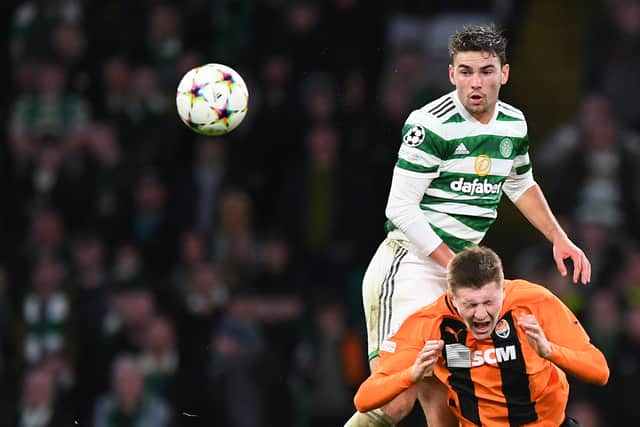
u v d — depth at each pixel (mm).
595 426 39938
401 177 23062
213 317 42906
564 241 24328
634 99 46906
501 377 22578
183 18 50031
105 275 44969
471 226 23297
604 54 47844
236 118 24312
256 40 48156
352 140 44969
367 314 24328
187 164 48281
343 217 44281
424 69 46062
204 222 45812
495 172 23156
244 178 46250
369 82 46250
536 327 21250
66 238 47031
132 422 41656
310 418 41812
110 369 43094
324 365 42000
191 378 41656
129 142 48594
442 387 24094
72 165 48156
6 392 44406
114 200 47094
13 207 48062
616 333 40875
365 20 46969
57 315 44469
